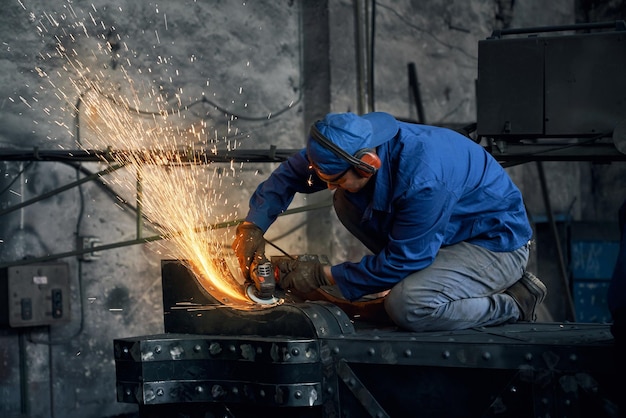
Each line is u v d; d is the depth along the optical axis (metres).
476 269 3.30
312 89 6.69
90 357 5.23
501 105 4.59
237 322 3.25
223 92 6.07
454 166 3.15
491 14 8.57
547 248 9.45
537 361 2.68
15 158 4.54
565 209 9.76
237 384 3.10
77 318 5.17
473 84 8.25
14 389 4.88
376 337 2.97
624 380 2.49
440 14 7.87
